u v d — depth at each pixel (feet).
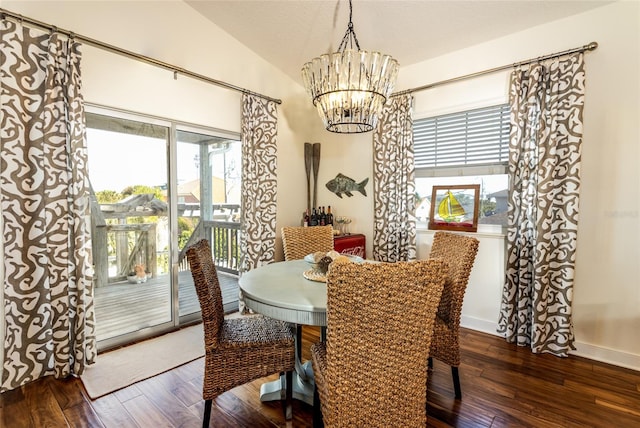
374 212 11.34
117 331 8.79
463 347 8.45
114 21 7.96
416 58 10.30
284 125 12.70
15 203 6.41
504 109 9.21
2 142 6.22
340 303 3.67
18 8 6.51
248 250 11.00
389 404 4.05
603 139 7.55
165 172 9.46
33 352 6.75
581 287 7.97
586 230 7.84
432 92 10.27
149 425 5.53
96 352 7.63
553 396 6.35
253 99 11.02
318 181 13.73
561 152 7.83
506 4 7.70
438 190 10.47
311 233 9.66
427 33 9.05
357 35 9.57
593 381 6.86
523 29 8.54
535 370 7.31
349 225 12.65
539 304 8.01
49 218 6.65
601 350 7.74
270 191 11.66
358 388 3.95
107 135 8.27
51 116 6.62
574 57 7.60
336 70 6.07
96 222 8.35
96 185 8.18
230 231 11.91
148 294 9.40
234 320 6.48
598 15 7.50
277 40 10.58
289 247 9.32
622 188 7.38
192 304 10.79
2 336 6.54
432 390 6.56
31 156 6.56
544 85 8.01
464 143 9.97
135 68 8.42
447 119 10.25
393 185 10.74
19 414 5.76
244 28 10.16
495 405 6.07
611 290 7.59
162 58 8.93
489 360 7.77
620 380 6.89
